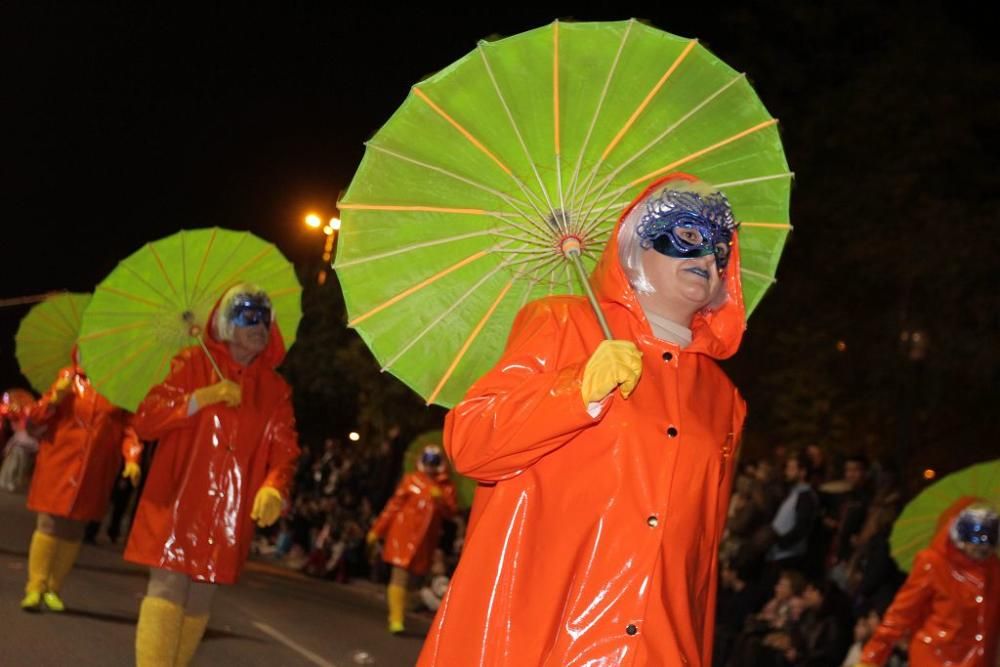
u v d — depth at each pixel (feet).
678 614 11.89
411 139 13.28
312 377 101.65
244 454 25.91
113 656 29.66
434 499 48.29
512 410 11.84
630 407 12.14
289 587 56.95
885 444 71.77
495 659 11.76
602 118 13.41
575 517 11.96
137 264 27.37
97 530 63.05
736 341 13.21
